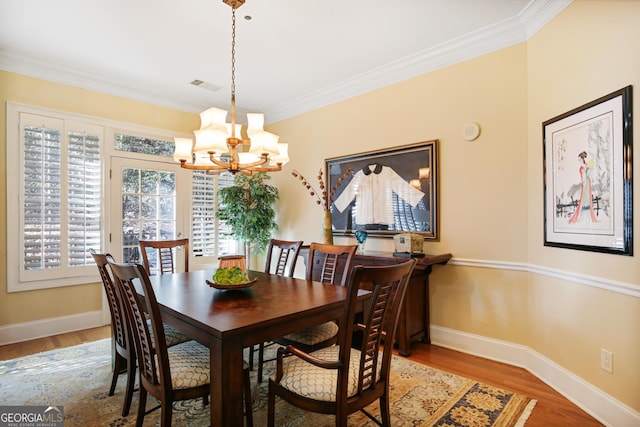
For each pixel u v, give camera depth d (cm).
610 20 192
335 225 402
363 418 198
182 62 335
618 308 187
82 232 360
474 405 211
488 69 287
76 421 193
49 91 341
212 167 238
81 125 359
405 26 272
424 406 210
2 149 315
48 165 339
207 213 464
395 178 345
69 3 240
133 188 397
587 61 208
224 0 234
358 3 242
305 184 421
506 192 277
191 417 198
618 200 186
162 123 422
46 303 340
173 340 217
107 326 370
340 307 185
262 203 445
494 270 283
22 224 325
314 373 158
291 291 209
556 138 235
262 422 193
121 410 204
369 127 371
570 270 222
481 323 290
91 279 365
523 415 200
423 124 326
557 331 235
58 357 285
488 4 244
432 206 316
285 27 273
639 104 175
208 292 207
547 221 245
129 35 285
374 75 357
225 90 409
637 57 176
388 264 296
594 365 203
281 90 410
